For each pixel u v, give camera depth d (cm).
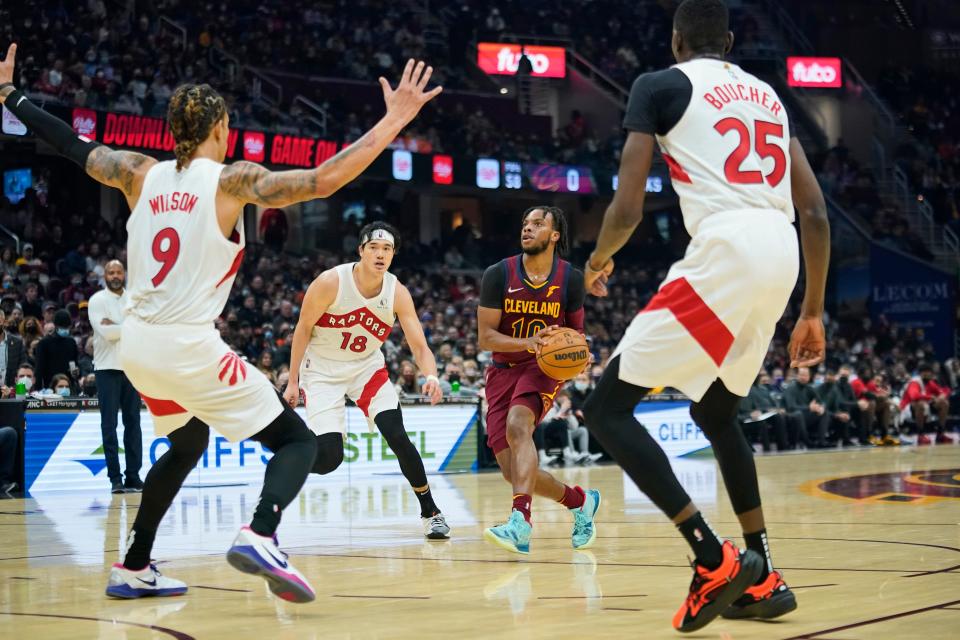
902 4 3600
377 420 665
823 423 1817
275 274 2288
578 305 598
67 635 335
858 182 3133
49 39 2281
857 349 2567
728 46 372
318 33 2898
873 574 438
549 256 588
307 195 371
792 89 3312
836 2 3575
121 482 1048
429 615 365
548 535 638
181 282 377
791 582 421
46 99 1975
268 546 357
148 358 376
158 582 419
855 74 3369
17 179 2445
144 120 2059
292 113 2522
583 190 2738
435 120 2780
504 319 588
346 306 665
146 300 379
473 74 3156
